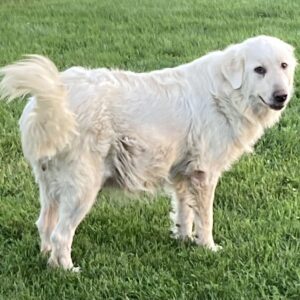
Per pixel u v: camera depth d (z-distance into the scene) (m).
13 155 5.00
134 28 8.34
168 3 9.85
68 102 3.68
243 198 4.49
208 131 3.89
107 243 4.08
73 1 10.16
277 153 5.02
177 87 3.87
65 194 3.75
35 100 3.63
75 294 3.67
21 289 3.70
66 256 3.81
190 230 4.14
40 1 10.26
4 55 6.95
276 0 9.80
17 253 3.98
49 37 7.85
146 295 3.66
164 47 7.31
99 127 3.69
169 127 3.82
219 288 3.67
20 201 4.46
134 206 4.39
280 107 3.80
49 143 3.62
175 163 3.93
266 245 3.98
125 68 6.52
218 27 8.27
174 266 3.87
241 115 3.91
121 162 3.78
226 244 4.07
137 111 3.77
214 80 3.89
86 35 7.98
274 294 3.65
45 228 3.89
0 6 9.84
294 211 4.33
